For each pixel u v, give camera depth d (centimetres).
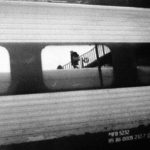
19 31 477
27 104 461
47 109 471
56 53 498
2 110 446
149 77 562
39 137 459
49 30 496
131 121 528
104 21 541
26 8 488
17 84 462
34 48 482
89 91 505
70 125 480
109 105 515
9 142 441
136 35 566
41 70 482
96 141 494
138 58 559
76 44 513
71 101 489
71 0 520
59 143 470
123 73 542
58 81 495
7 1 477
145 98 549
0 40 463
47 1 503
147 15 581
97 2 539
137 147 526
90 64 523
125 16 562
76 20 519
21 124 452
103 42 534
